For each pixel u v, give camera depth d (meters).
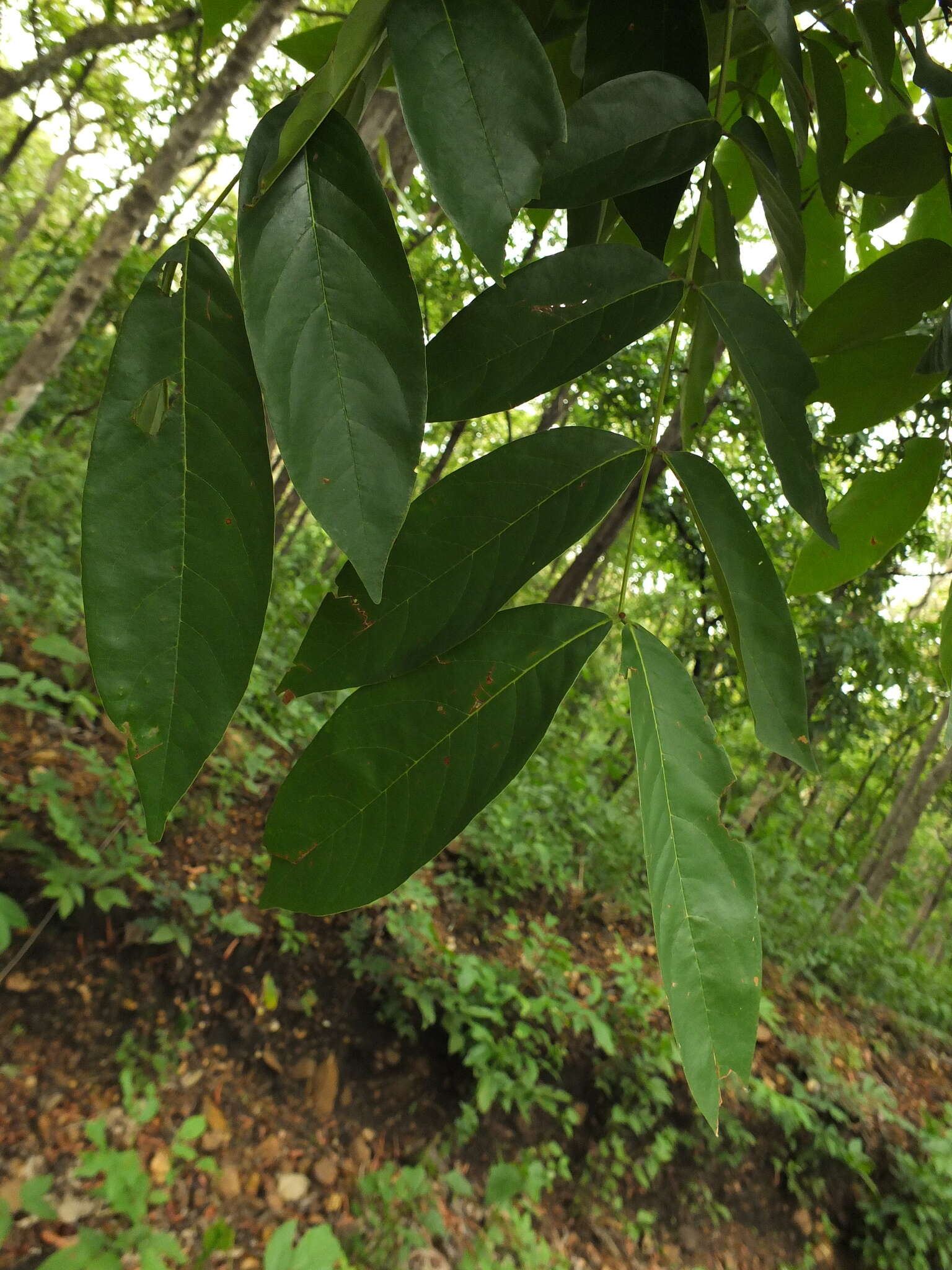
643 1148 4.68
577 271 0.59
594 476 0.56
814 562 0.95
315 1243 1.94
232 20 0.75
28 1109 3.18
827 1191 5.11
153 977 3.72
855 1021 6.79
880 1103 5.44
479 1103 3.87
